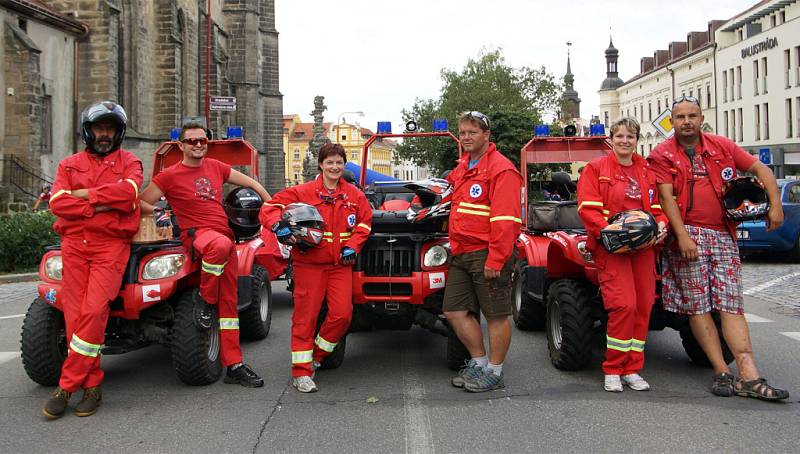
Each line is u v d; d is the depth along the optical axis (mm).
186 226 6133
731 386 5668
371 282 6371
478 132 5684
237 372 6188
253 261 7742
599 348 7688
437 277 6344
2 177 23109
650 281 5820
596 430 4852
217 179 6266
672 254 5953
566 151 10492
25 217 16906
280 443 4680
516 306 9039
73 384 5316
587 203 5777
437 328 6516
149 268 5945
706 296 5805
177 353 5969
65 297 5426
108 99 27672
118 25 30359
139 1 30891
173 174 6016
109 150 5562
